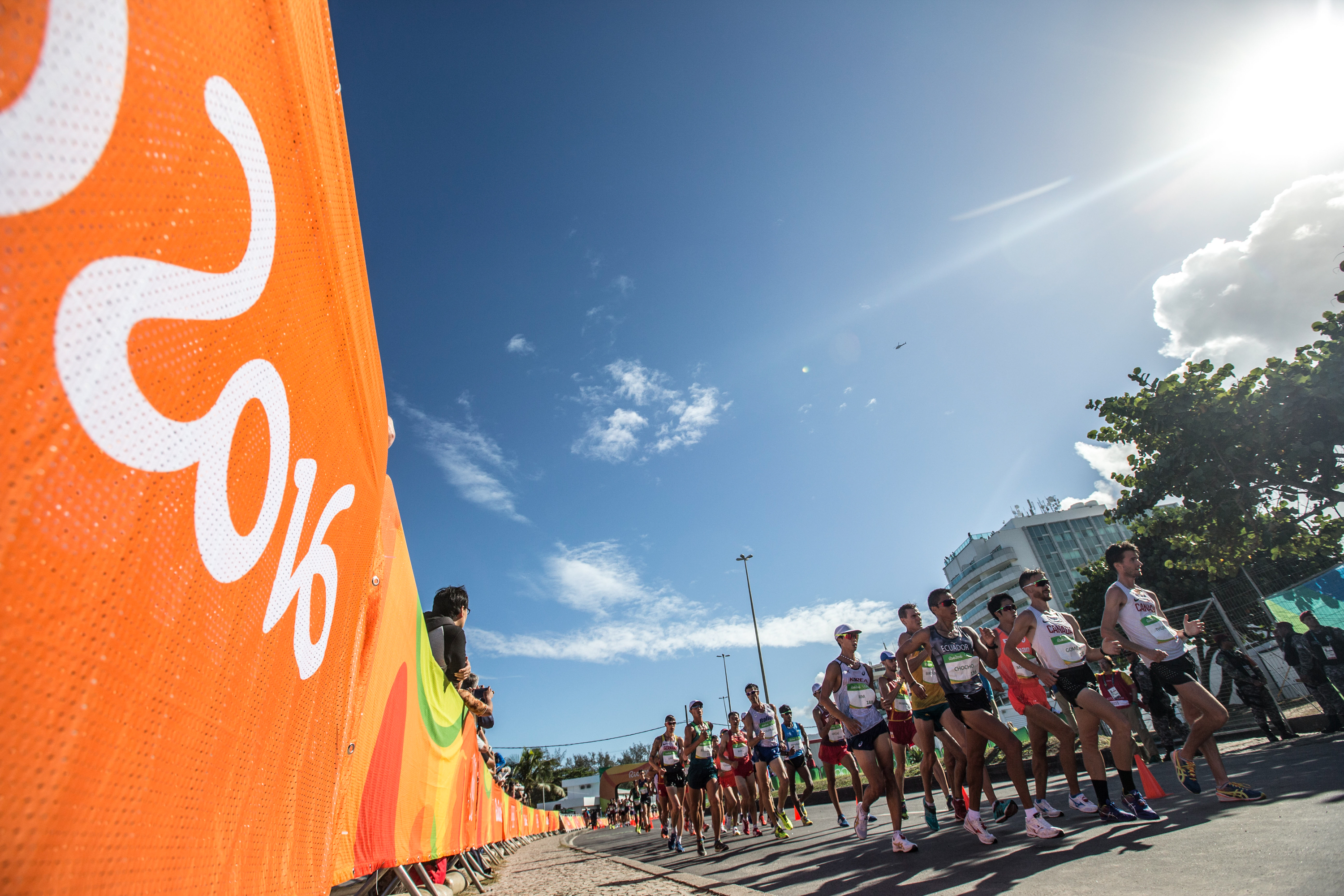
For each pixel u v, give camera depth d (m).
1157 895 2.76
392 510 2.98
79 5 0.61
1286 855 3.11
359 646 1.87
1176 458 15.46
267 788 1.17
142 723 0.76
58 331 0.58
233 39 0.94
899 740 8.25
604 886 5.37
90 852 0.67
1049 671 5.36
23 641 0.56
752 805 10.39
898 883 4.01
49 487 0.58
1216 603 14.91
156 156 0.74
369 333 1.74
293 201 1.17
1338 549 15.39
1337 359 13.17
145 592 0.75
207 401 0.88
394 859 3.16
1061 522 83.88
